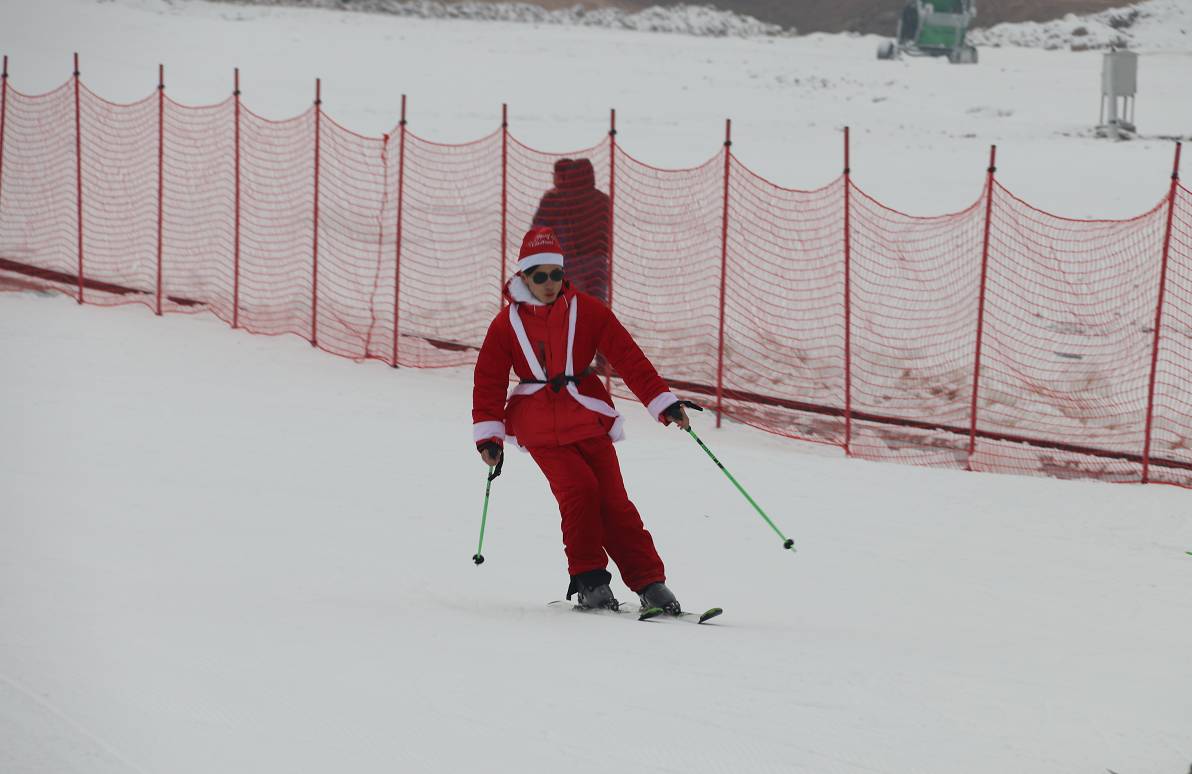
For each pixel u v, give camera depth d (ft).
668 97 261.85
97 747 22.35
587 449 44.78
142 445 71.56
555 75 281.54
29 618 32.45
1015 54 382.63
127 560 46.42
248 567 47.73
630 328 108.58
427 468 71.56
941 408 95.25
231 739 23.39
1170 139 225.97
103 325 104.17
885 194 159.63
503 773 22.72
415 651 32.30
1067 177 175.94
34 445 69.31
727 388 97.60
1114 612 49.47
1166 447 87.81
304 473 68.49
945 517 67.31
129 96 215.10
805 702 28.76
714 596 49.21
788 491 71.05
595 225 98.73
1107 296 116.47
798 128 228.43
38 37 262.47
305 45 290.76
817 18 492.54
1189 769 24.00
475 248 130.52
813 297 116.37
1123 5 464.24
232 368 95.45
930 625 44.93
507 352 45.16
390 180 152.35
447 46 315.78
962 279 121.19
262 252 126.52
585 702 27.81
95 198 138.21
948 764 24.45
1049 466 83.30
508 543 57.26
